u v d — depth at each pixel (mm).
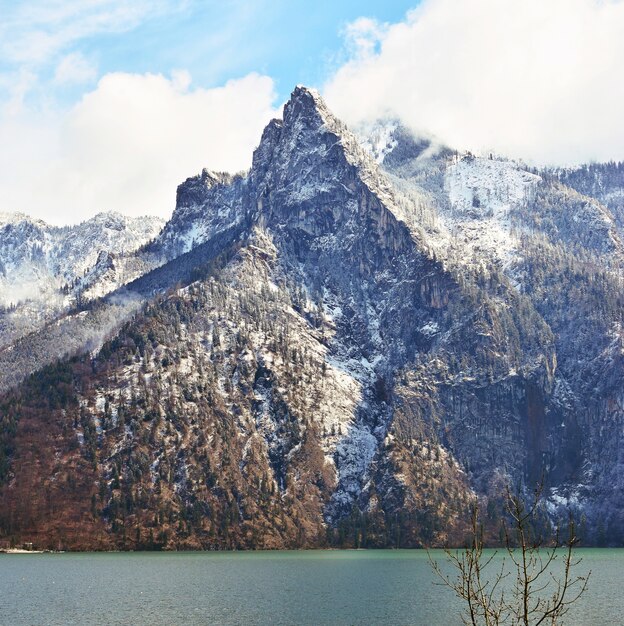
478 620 155375
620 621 154125
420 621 159250
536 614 150625
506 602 165625
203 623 159750
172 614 171375
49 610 179000
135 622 161750
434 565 46812
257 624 158000
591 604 175125
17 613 175375
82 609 180250
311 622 159500
